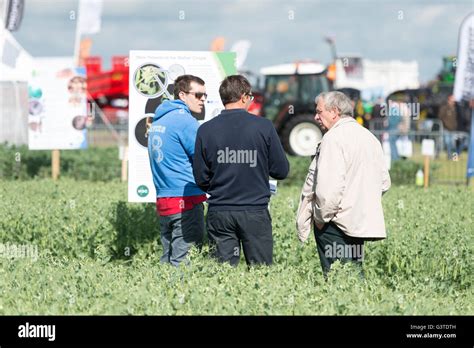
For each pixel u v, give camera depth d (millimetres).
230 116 17359
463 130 65312
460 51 39344
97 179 44438
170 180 18578
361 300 14523
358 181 16812
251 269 16344
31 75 39594
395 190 34688
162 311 13836
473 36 39094
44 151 47188
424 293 16344
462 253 20750
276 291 14711
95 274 16297
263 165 17344
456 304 15477
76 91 39969
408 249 21062
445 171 52969
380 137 54656
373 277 20656
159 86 21031
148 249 24281
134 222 24500
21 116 49094
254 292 14586
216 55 21109
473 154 41281
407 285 16844
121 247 24312
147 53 20984
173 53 21031
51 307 14156
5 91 48812
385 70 74938
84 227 23844
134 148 21094
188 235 18703
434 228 22891
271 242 17641
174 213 18625
